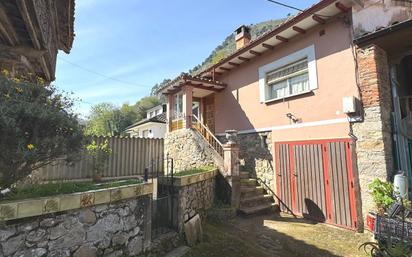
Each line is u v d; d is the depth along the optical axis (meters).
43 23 4.16
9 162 2.38
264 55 8.89
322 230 5.89
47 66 5.81
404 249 3.82
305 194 7.00
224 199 7.09
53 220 2.54
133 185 3.51
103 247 3.01
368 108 5.79
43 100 2.71
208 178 6.62
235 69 10.17
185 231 4.55
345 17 6.43
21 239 2.27
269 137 8.38
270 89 8.80
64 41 7.06
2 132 2.22
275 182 7.94
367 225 5.46
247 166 9.12
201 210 5.94
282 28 7.40
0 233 2.14
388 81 6.13
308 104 7.22
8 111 2.21
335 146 6.40
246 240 5.17
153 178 5.05
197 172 6.25
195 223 4.86
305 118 7.27
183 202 4.77
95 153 8.91
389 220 4.22
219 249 4.59
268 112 8.52
